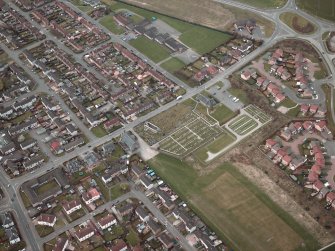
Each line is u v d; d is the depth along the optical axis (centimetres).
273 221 19525
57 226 19512
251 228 19300
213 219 19650
